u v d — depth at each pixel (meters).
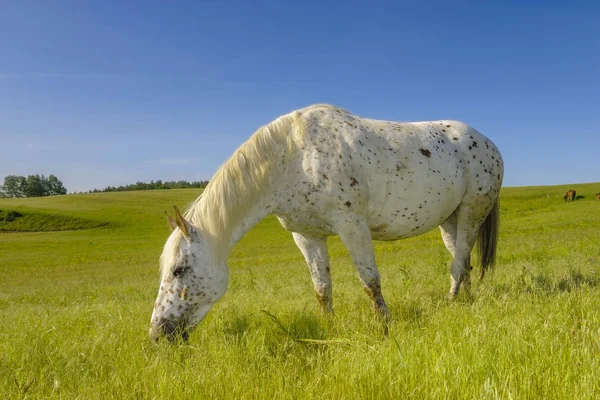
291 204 4.52
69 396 2.67
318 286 4.82
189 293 3.92
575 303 3.81
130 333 4.18
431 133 5.38
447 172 5.23
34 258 33.78
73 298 12.12
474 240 5.79
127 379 2.84
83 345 3.74
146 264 28.45
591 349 2.62
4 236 48.28
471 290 5.48
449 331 3.21
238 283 10.65
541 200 49.25
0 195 133.25
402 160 4.84
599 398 2.05
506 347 2.68
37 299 12.91
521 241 16.72
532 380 2.29
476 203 5.68
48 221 55.84
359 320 4.23
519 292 4.77
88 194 83.38
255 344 3.37
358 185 4.49
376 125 4.99
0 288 18.77
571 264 7.35
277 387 2.54
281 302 6.03
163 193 83.62
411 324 3.79
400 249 21.34
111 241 44.22
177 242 3.92
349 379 2.51
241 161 4.30
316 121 4.66
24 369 3.24
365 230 4.52
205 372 2.86
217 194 4.16
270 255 27.31
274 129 4.50
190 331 4.00
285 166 4.47
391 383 2.37
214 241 4.05
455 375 2.38
